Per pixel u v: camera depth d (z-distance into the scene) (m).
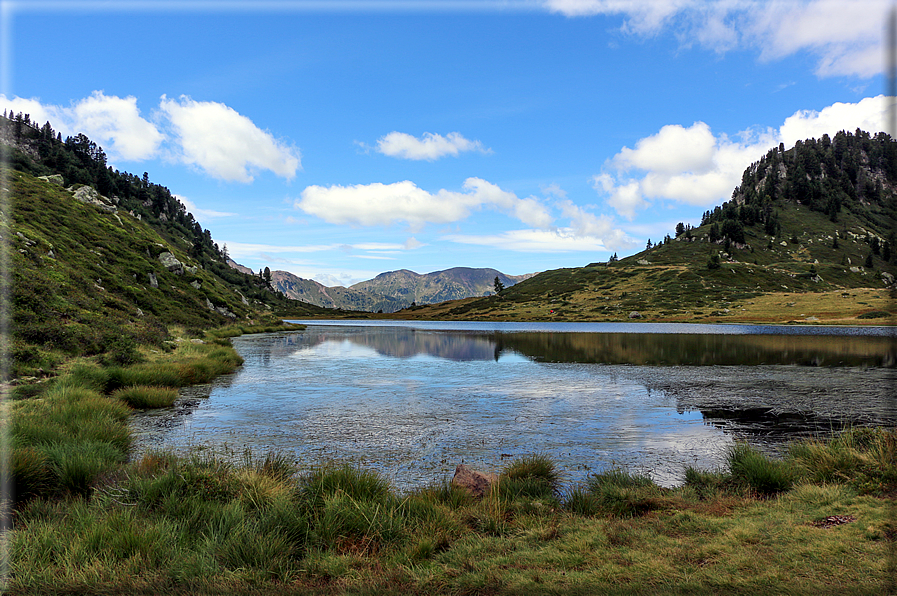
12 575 5.17
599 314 183.50
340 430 14.83
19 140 182.62
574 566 5.55
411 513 7.44
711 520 6.92
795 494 8.02
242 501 7.68
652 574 5.21
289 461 11.52
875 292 152.50
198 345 37.78
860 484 7.97
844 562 5.23
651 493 8.49
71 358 22.69
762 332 83.44
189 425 15.24
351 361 36.66
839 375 28.00
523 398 20.70
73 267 49.84
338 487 7.90
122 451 11.52
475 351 46.22
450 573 5.42
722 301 177.25
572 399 20.47
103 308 37.47
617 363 35.03
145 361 25.67
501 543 6.36
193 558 5.66
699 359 37.56
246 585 5.18
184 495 7.79
